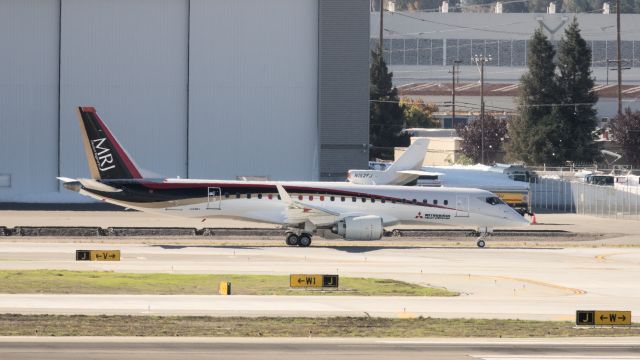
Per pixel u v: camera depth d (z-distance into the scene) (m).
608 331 154.38
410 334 148.38
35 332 142.25
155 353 129.62
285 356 129.62
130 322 152.25
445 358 131.50
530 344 142.75
